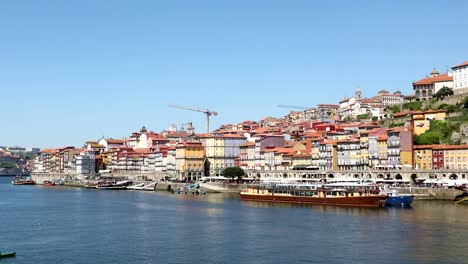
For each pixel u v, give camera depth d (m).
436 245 119.56
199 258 112.69
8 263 110.06
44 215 191.12
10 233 146.88
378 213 178.12
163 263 109.06
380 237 130.38
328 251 116.38
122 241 132.62
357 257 110.25
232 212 192.00
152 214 189.50
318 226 150.88
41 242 132.50
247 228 150.25
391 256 110.31
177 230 149.12
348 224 152.88
